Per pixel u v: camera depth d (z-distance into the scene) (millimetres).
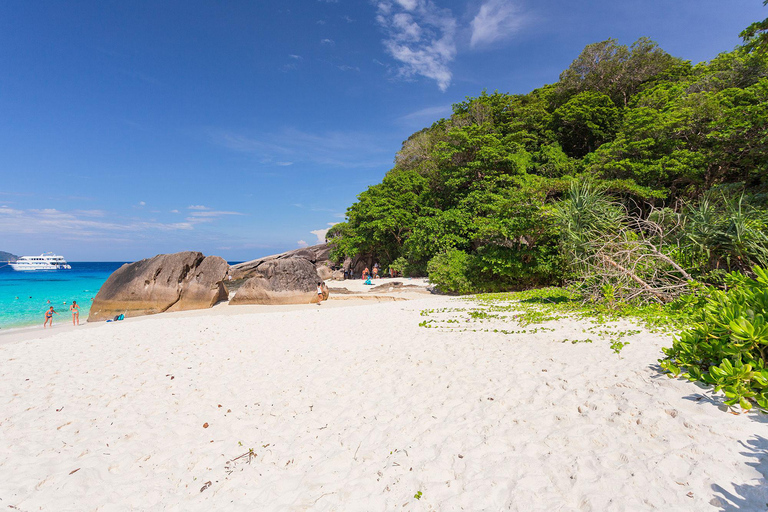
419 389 6090
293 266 25281
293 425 5574
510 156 29531
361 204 41594
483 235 22328
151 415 6223
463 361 7074
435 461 3922
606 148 25406
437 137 40656
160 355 9719
